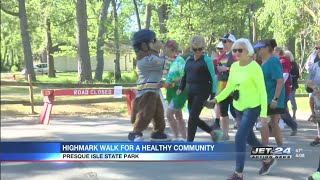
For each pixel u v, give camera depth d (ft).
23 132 26.40
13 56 168.04
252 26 89.45
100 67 71.00
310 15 66.49
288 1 65.16
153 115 21.95
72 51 100.42
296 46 82.58
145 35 21.98
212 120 33.83
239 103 17.39
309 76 22.30
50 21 89.45
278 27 68.23
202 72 21.77
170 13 80.69
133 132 21.59
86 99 36.22
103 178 17.24
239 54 17.21
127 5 90.07
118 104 40.81
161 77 22.48
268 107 20.51
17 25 116.16
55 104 34.27
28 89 39.58
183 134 23.80
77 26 51.57
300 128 30.83
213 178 17.56
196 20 75.00
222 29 75.15
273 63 20.38
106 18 78.28
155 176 17.72
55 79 58.90
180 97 23.48
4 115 33.37
